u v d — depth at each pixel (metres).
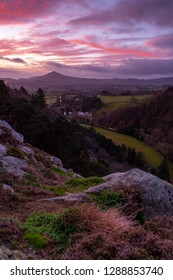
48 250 8.01
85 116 154.88
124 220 10.27
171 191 13.00
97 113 162.25
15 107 53.72
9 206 11.51
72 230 8.92
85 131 91.69
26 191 14.01
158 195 12.61
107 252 7.60
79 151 58.19
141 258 7.43
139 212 11.89
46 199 12.79
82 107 181.00
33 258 7.54
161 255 7.75
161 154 104.69
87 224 9.07
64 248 8.18
